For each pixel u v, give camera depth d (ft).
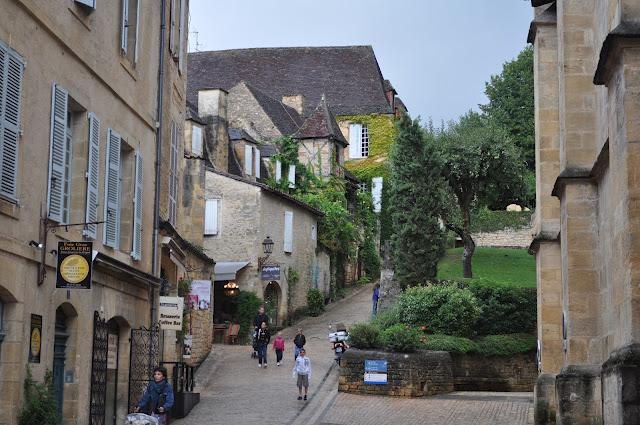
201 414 79.92
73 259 51.11
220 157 161.58
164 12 77.05
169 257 84.33
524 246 189.06
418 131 130.11
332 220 171.01
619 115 45.60
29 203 49.73
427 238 126.52
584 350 61.26
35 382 50.62
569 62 63.10
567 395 61.11
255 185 143.02
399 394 92.94
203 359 110.73
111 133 62.95
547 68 77.41
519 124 231.91
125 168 68.54
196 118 151.84
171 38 83.30
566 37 63.36
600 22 59.41
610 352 54.24
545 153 76.79
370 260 196.54
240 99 196.44
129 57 67.77
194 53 232.12
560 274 75.31
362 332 97.91
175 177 87.04
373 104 215.10
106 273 63.05
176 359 92.38
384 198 204.54
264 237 143.95
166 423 63.21
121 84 65.57
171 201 85.05
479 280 113.09
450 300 106.01
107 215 62.18
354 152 212.23
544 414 73.46
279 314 147.23
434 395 95.04
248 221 142.72
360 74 222.89
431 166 128.98
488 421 78.54
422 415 82.07
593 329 61.05
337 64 226.17
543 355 74.74
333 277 171.32
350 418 80.28
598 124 61.36
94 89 60.08
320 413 82.07
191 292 98.78
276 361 111.65
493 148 150.92
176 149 87.61
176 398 78.18
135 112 69.41
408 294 109.70
